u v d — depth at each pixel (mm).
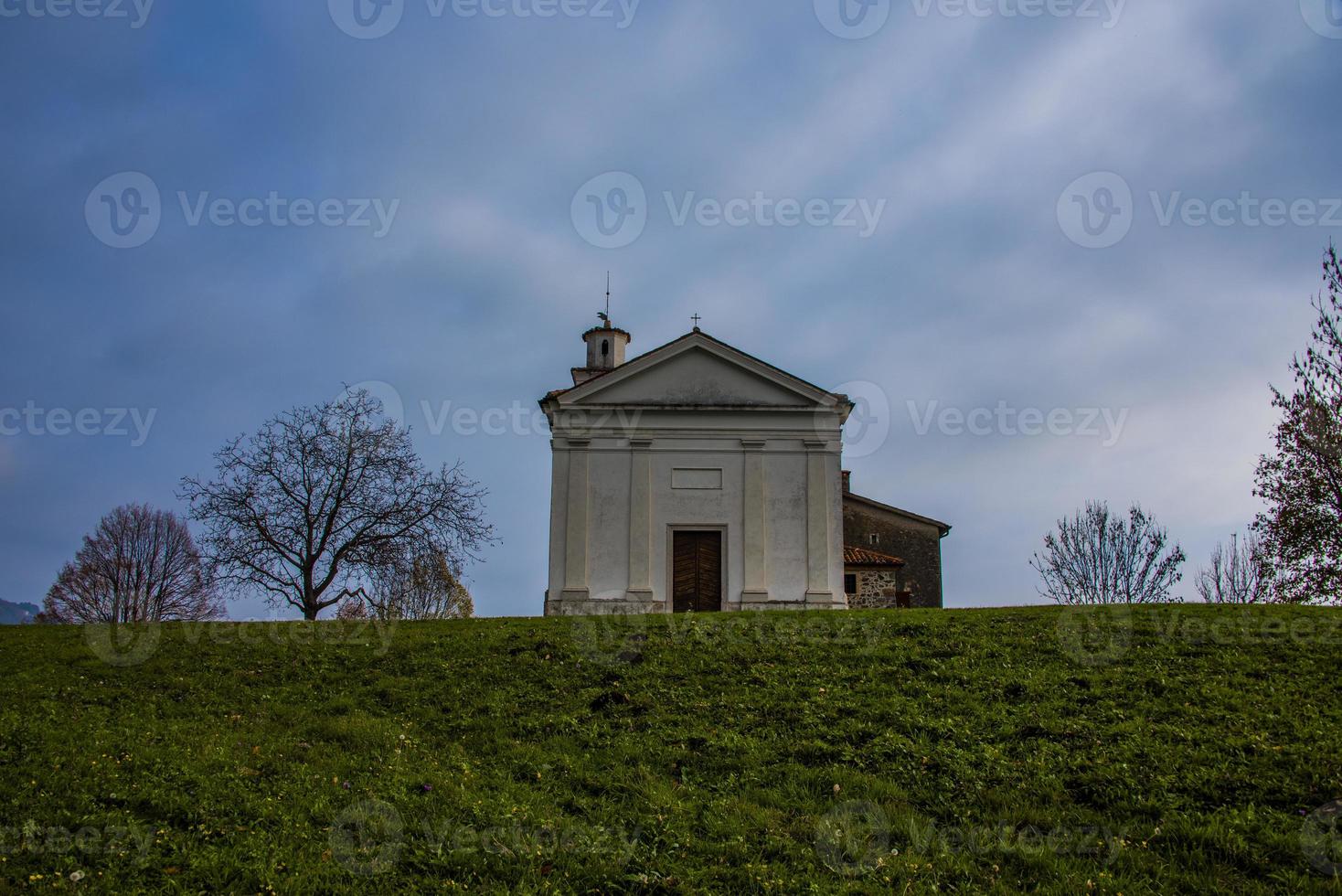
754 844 12477
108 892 10703
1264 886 11211
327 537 42062
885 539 50250
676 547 35969
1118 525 58625
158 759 14586
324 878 11383
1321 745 14547
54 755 14555
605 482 36219
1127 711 16438
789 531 35938
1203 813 12859
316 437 42906
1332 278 34156
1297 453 34031
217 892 10906
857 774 14461
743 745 15711
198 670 21062
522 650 21875
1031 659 19594
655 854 12188
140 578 63656
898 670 19141
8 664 21703
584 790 14398
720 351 36812
